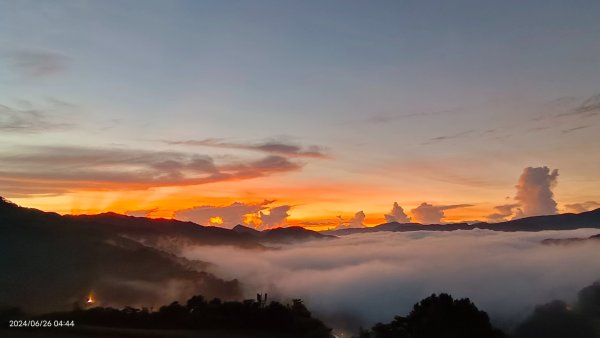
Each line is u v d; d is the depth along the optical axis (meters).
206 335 28.94
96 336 25.77
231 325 32.69
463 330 35.50
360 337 42.22
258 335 31.11
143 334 27.42
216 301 38.31
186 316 32.84
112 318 31.44
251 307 35.19
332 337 36.50
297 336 32.97
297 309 38.50
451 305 37.62
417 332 36.69
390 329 38.81
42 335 25.36
